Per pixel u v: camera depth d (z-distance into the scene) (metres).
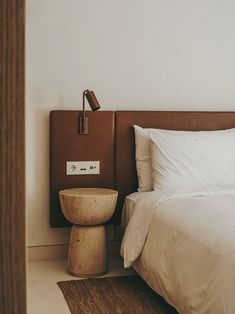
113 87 3.22
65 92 3.12
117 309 2.30
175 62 3.34
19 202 0.39
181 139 2.99
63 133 3.04
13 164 0.38
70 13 3.09
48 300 2.40
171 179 2.85
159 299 2.44
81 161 3.09
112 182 3.16
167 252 2.15
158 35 3.29
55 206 3.08
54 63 3.09
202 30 3.38
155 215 2.44
